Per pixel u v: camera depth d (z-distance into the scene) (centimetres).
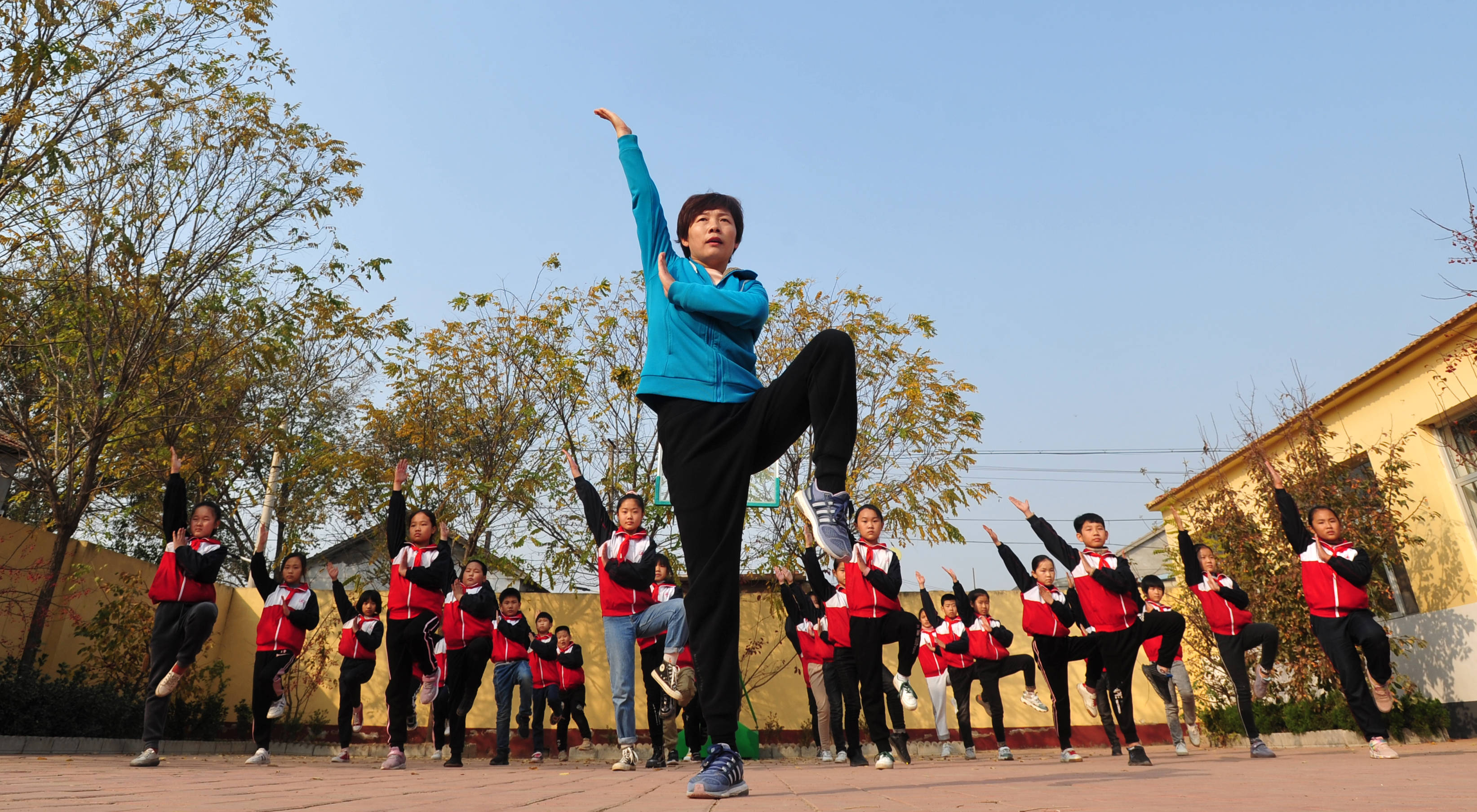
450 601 784
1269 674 692
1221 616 705
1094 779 354
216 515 586
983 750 1248
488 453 1327
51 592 949
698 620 221
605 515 601
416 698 1142
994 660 959
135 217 1017
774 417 217
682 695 333
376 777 446
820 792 266
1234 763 581
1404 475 1033
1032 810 175
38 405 1067
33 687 848
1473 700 948
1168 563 1225
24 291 984
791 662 1283
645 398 230
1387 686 562
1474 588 956
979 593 1005
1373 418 1078
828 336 208
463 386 1359
